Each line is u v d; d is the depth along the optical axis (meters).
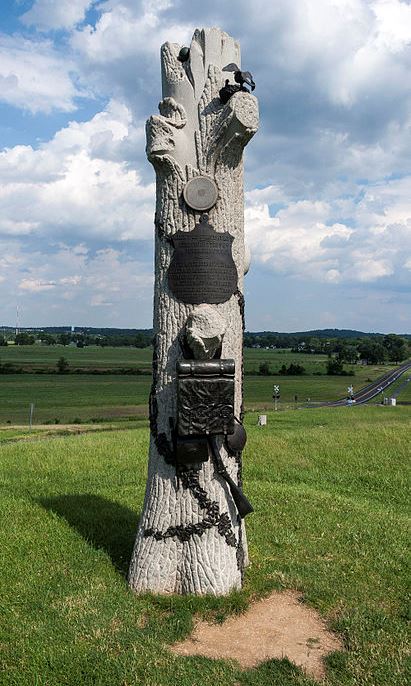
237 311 5.64
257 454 12.63
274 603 5.30
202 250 5.41
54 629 4.63
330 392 66.69
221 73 5.52
